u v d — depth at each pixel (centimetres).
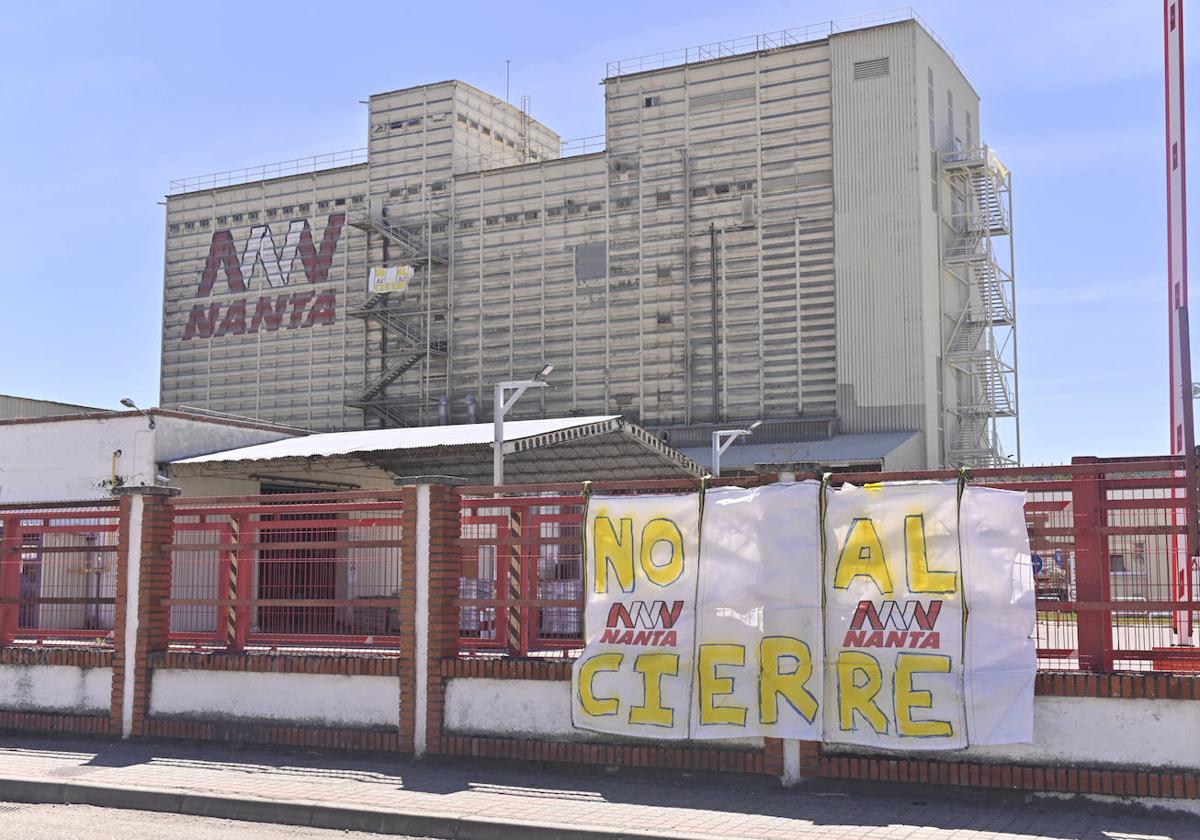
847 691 1085
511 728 1241
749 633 1134
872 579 1091
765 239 5081
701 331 5166
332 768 1257
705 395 5122
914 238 4812
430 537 1301
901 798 1055
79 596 1709
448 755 1260
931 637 1058
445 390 5741
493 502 1304
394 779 1192
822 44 5062
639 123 5409
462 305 5753
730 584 1151
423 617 1295
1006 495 1061
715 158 5228
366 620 1416
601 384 5353
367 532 1498
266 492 3028
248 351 6309
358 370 5978
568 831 962
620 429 2866
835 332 4894
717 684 1138
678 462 3122
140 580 1477
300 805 1075
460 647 1360
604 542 1211
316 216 6225
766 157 5122
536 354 5534
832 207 4972
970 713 1032
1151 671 1048
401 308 5897
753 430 4975
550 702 1225
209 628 1634
